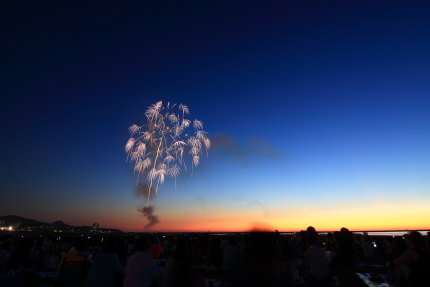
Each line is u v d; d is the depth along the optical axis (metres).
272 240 2.86
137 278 5.89
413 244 7.35
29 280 11.95
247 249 2.88
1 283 9.65
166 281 5.79
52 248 18.14
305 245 13.38
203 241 20.34
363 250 17.88
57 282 11.41
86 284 6.48
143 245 6.58
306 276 10.23
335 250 17.00
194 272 5.88
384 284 10.40
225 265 10.60
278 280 2.75
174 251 6.02
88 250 13.95
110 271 6.53
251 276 2.73
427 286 6.78
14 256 12.57
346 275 12.46
